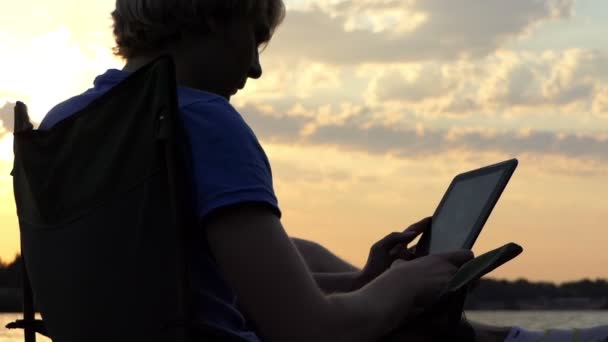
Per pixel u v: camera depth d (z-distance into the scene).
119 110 1.49
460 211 1.99
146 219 1.44
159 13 1.62
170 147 1.40
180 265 1.40
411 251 2.17
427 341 1.76
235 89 1.73
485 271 1.54
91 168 1.53
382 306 1.54
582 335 2.28
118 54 1.74
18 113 1.80
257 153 1.50
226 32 1.65
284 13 1.75
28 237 1.69
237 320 1.55
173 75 1.41
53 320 1.63
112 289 1.49
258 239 1.42
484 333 2.33
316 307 1.43
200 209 1.44
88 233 1.51
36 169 1.63
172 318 1.44
